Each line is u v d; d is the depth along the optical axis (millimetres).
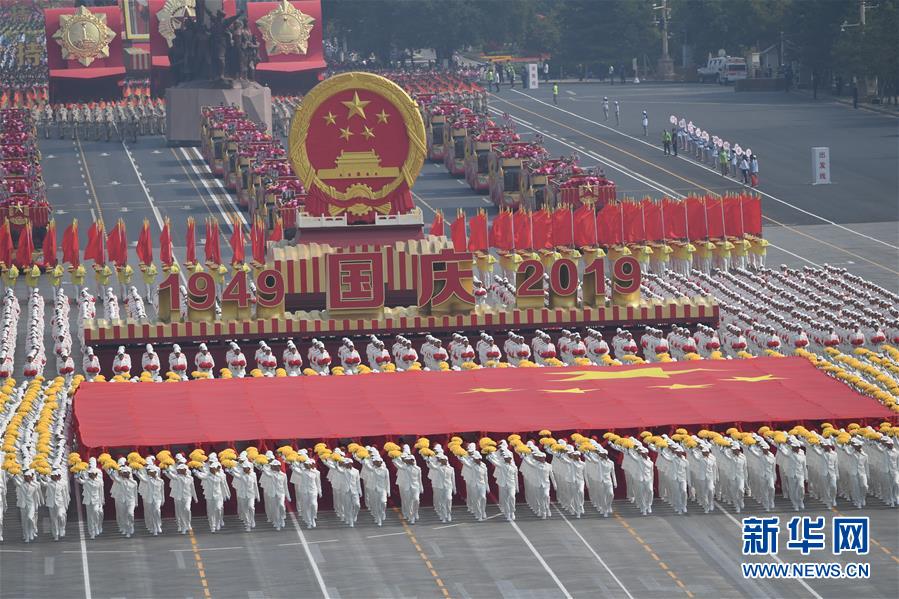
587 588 195250
